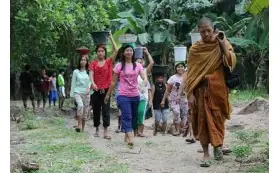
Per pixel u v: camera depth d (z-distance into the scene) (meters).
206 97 6.14
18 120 11.50
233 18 22.48
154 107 9.58
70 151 7.07
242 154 5.96
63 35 14.34
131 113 7.91
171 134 9.83
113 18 20.47
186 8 21.67
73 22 12.65
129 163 6.31
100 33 8.88
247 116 10.62
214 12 22.89
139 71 7.87
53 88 17.67
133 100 7.88
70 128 10.42
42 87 16.16
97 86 8.91
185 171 5.79
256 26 19.98
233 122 10.01
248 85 21.67
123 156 6.86
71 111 15.73
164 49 21.61
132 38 8.95
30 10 11.07
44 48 14.37
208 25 6.11
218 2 22.33
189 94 6.29
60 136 8.83
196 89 6.25
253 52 21.08
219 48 6.16
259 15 18.25
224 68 6.20
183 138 9.02
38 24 11.67
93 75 8.96
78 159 6.43
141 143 8.25
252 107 11.68
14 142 8.08
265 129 8.80
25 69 14.86
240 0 22.11
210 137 6.10
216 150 6.28
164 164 6.26
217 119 6.14
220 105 6.17
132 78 7.83
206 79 6.12
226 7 22.52
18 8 11.09
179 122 9.59
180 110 9.50
